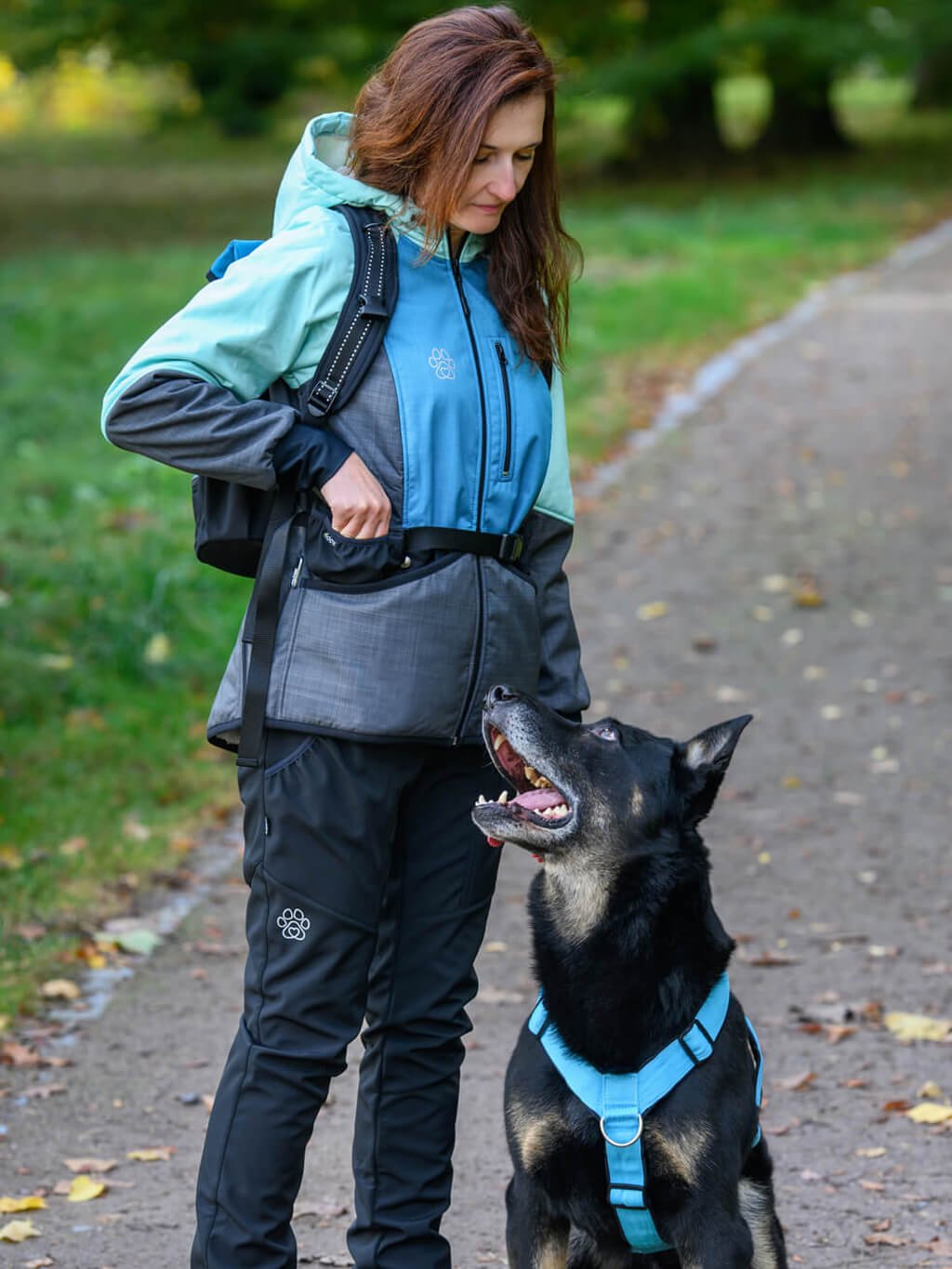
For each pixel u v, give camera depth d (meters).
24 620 7.74
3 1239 3.63
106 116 44.06
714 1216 2.94
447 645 2.81
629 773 3.07
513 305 2.95
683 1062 2.96
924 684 7.59
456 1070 3.16
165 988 5.03
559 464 3.08
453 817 3.04
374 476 2.77
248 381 2.78
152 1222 3.73
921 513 9.94
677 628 8.38
